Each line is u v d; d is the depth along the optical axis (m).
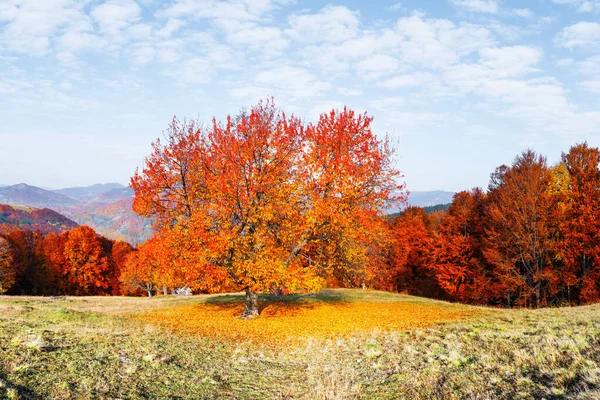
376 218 23.05
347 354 12.55
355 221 21.81
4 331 10.66
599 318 13.27
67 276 66.62
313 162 21.14
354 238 22.33
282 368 10.99
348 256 22.72
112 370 8.50
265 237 20.39
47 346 9.58
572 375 7.07
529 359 8.75
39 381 6.96
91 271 66.62
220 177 19.56
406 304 28.38
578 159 36.75
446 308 26.00
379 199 22.41
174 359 10.59
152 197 20.25
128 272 59.25
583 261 34.12
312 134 21.78
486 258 41.59
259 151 20.33
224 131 20.42
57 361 8.41
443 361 10.09
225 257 20.19
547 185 37.69
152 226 20.77
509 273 37.91
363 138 21.83
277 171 20.98
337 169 20.81
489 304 45.03
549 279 34.25
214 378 9.32
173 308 25.73
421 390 7.85
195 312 23.78
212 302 28.92
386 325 18.81
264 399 8.12
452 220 50.41
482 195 51.12
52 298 30.52
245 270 19.94
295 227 21.33
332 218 20.59
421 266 57.38
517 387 7.13
